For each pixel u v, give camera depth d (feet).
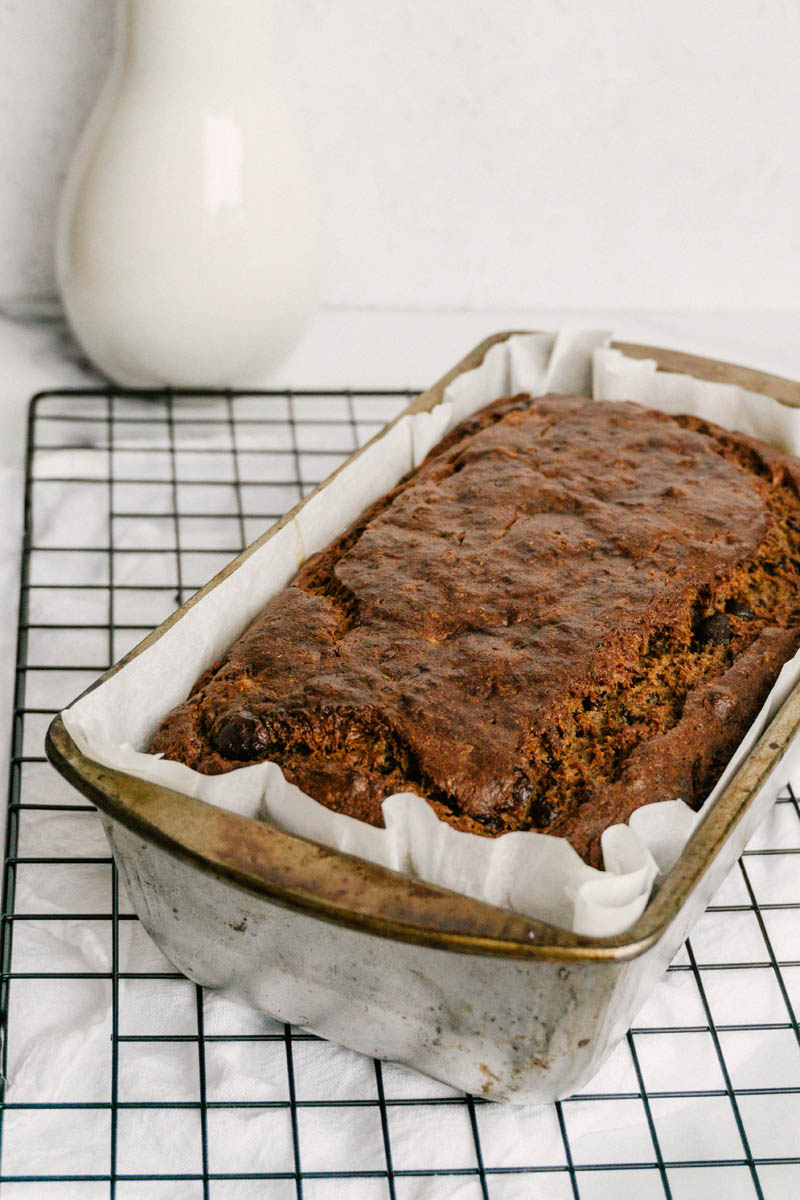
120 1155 1.54
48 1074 1.58
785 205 2.61
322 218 2.30
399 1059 1.59
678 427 2.02
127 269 2.18
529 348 2.11
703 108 2.47
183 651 1.69
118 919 1.69
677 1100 1.61
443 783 1.60
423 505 1.87
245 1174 1.53
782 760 1.63
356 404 2.39
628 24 2.38
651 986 1.58
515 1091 1.56
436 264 2.60
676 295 2.71
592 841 1.57
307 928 1.50
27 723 1.88
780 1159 1.56
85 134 2.20
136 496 2.18
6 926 1.67
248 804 1.55
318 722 1.63
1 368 2.37
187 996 1.65
